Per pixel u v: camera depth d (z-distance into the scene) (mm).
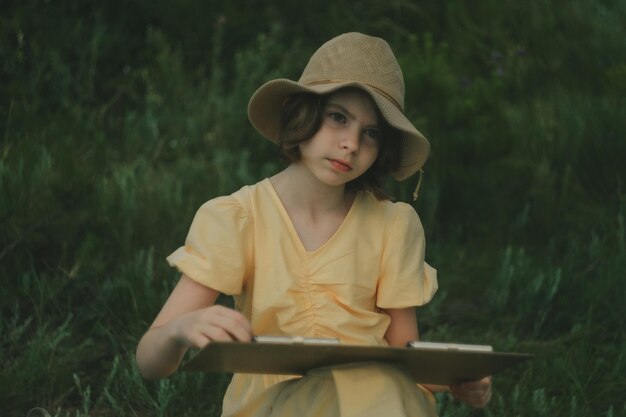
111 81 6391
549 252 5074
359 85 2596
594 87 6734
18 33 6215
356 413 2299
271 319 2643
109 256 4605
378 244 2783
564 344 4301
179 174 5363
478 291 4809
